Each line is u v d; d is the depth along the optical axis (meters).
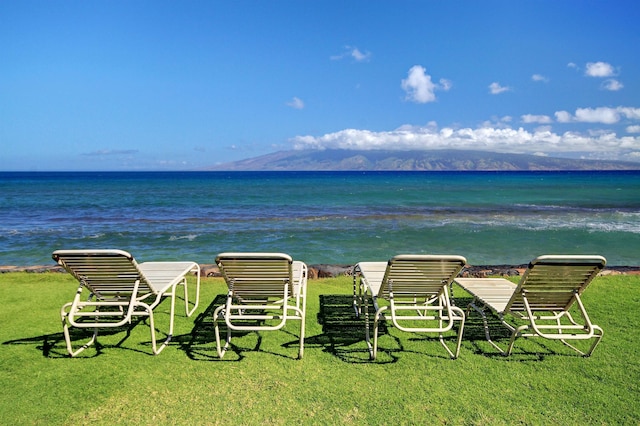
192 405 2.84
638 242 12.55
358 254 11.05
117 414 2.74
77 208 23.48
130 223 17.19
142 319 4.61
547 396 2.97
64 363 3.47
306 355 3.67
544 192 38.38
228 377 3.24
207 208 23.56
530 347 3.84
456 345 3.68
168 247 12.04
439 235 13.86
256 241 12.91
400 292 3.96
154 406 2.83
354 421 2.67
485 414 2.75
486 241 12.80
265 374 3.29
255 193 37.69
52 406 2.82
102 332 4.20
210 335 4.15
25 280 6.32
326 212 21.36
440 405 2.86
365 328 4.29
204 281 6.36
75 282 6.20
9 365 3.42
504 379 3.22
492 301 4.01
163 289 3.92
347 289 5.99
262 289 3.89
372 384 3.14
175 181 75.38
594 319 4.48
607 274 6.44
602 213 20.69
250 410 2.78
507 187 48.56
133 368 3.38
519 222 17.25
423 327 4.41
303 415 2.73
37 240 13.10
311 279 6.64
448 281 3.80
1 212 21.36
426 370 3.38
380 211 21.86
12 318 4.59
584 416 2.73
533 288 3.58
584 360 3.54
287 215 20.00
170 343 3.94
